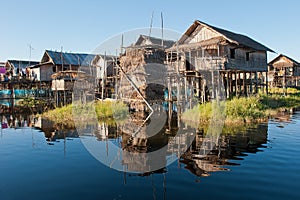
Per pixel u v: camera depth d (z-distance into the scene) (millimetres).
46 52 30281
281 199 5367
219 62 18562
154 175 7055
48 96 30094
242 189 5898
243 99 18578
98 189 6207
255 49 21578
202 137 11688
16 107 26641
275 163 7707
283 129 13141
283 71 34719
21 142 12023
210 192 5801
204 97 18859
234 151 9211
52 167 8055
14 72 33156
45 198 5773
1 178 7109
